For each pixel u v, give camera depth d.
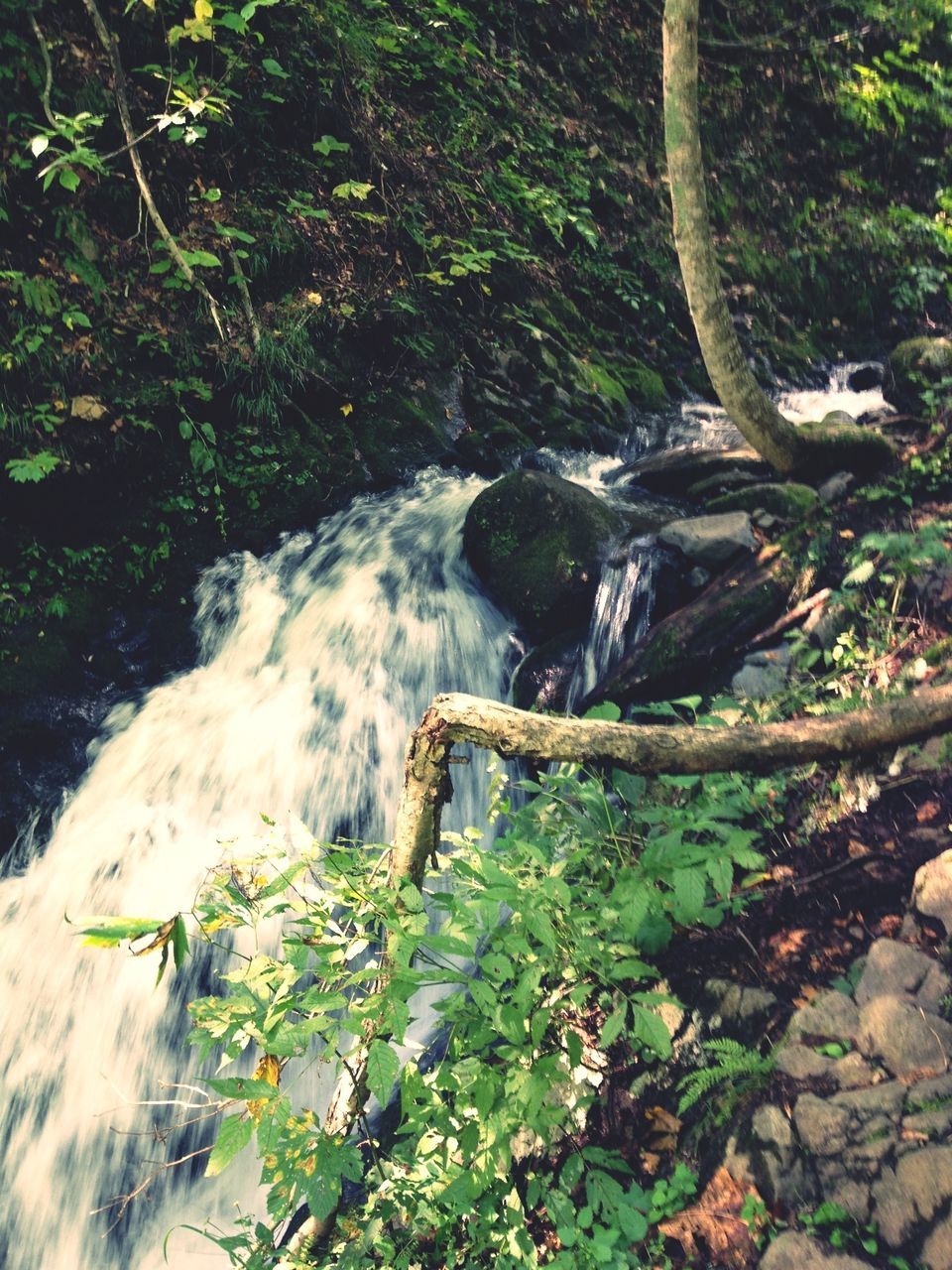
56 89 5.70
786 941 3.14
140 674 5.32
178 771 4.88
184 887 4.54
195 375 5.78
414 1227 2.78
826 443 5.44
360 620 5.37
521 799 4.80
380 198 6.94
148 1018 4.16
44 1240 3.88
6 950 4.41
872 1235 2.27
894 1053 2.59
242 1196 3.82
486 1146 2.65
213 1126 3.96
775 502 5.40
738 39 10.34
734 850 3.01
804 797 3.72
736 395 5.16
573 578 5.30
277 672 5.29
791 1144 2.48
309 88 6.74
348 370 6.35
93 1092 4.08
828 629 4.58
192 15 6.31
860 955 3.01
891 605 4.56
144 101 6.06
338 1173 2.36
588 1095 2.91
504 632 5.41
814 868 3.41
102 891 4.50
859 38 11.19
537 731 2.68
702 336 5.04
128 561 5.47
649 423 7.55
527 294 7.51
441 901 2.67
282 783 4.87
